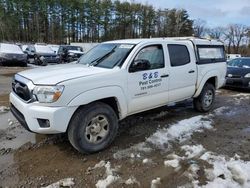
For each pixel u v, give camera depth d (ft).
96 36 216.74
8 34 186.39
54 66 14.82
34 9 193.57
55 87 11.11
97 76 12.37
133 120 17.87
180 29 234.99
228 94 29.84
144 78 14.43
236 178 10.84
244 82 30.53
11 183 10.29
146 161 12.09
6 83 32.78
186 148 13.58
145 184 10.37
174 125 17.02
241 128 17.25
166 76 15.87
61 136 14.71
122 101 13.42
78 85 11.63
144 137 14.92
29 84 11.71
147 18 231.71
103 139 12.97
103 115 12.80
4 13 182.70
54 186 10.11
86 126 12.21
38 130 11.53
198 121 18.15
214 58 20.76
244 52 215.10
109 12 217.36
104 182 10.41
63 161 12.05
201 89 19.43
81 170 11.30
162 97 15.92
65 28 205.57
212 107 22.67
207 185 10.30
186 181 10.57
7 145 13.53
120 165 11.73
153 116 18.94
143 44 14.60
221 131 16.49
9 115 18.33
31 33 196.34
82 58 16.51
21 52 59.21
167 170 11.39
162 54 15.79
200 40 19.43
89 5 208.95
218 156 12.79
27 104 11.59
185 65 17.48
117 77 13.08
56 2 197.06
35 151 12.96
